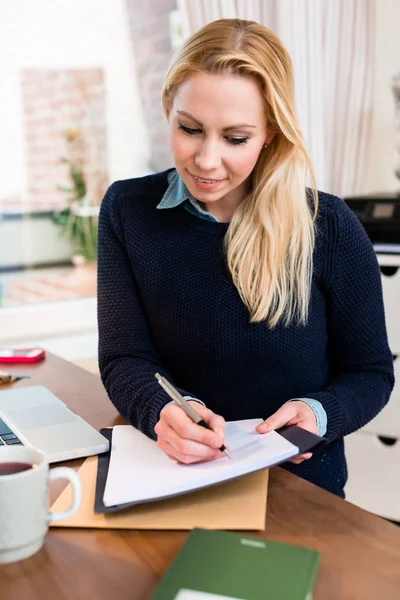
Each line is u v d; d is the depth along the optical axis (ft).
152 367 3.65
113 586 2.17
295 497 2.74
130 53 8.54
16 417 3.51
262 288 3.55
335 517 2.58
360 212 6.75
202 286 3.70
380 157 8.35
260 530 2.49
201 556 2.22
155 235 3.81
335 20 7.84
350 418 3.45
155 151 8.57
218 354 3.69
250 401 3.76
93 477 2.87
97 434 3.24
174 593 2.01
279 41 3.35
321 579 2.18
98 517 2.55
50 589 2.16
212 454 2.77
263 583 2.06
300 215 3.59
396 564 2.26
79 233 9.60
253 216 3.62
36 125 9.07
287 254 3.63
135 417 3.29
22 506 2.27
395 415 6.64
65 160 9.30
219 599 1.98
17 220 9.25
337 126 8.18
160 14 8.17
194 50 3.19
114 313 3.87
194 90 3.13
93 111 8.98
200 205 3.84
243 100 3.14
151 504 2.65
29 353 4.91
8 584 2.19
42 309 7.69
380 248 6.42
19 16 8.48
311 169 3.60
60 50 8.72
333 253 3.71
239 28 3.24
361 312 3.77
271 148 3.59
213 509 2.60
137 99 8.65
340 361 3.93
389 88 8.14
